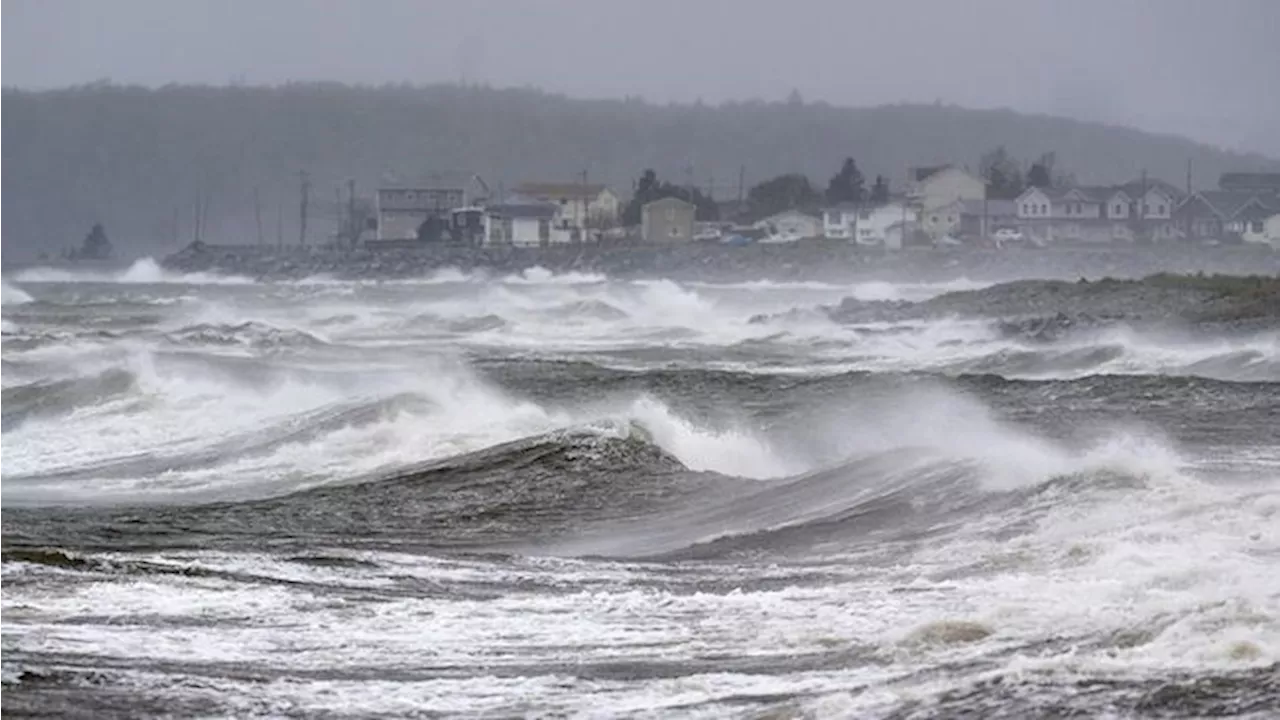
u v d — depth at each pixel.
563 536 79.12
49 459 108.38
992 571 61.00
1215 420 119.56
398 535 79.25
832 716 40.59
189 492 94.81
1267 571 54.91
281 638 52.50
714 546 73.75
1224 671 41.34
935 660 46.16
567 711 43.25
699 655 49.41
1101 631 47.47
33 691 45.09
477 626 54.47
